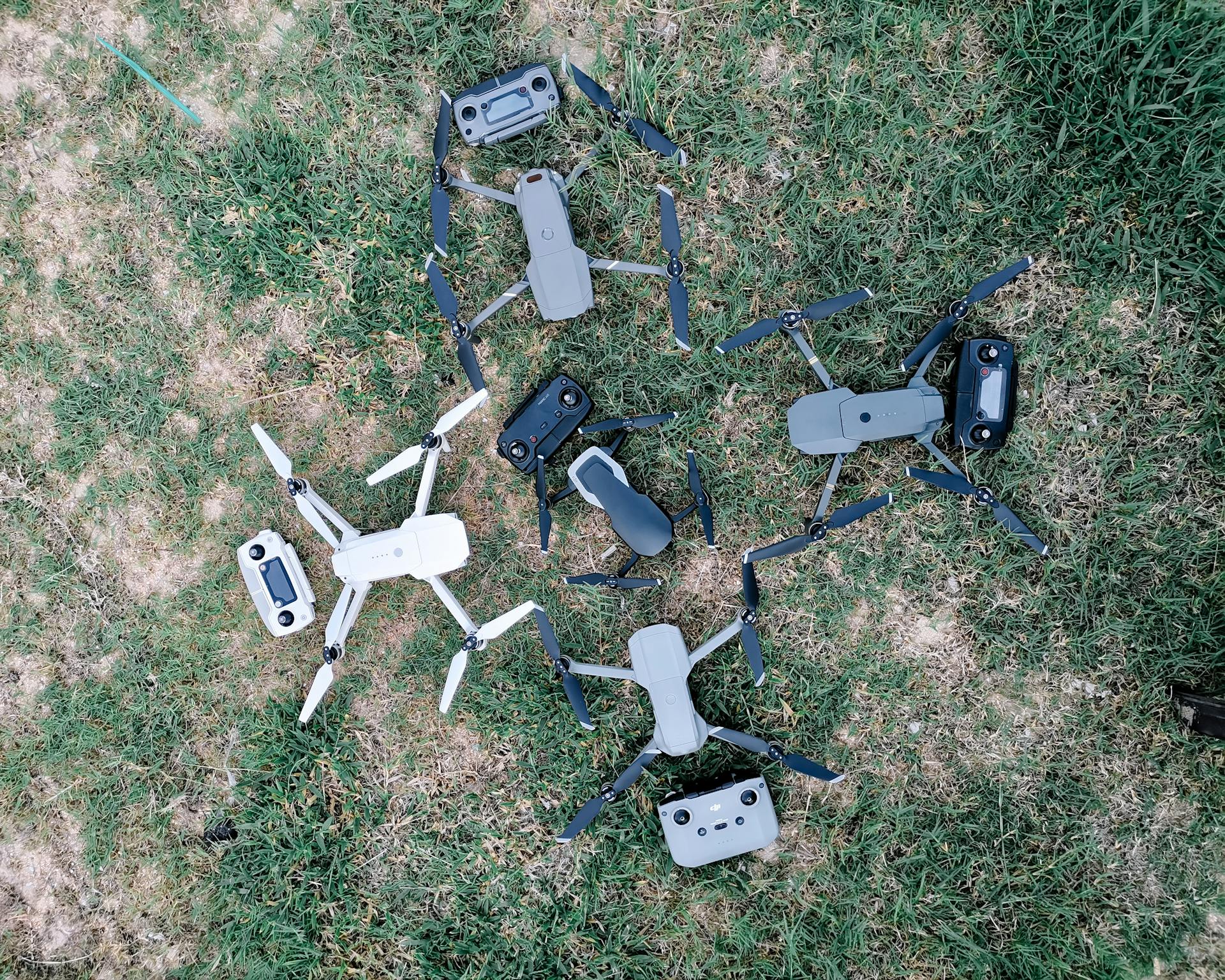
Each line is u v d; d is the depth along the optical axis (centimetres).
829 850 149
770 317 148
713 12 145
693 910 150
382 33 146
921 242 146
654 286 148
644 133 139
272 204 149
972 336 146
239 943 152
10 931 154
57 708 154
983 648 149
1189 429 146
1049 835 148
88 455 153
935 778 150
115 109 149
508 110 142
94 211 151
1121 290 145
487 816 152
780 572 150
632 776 141
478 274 149
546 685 150
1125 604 147
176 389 152
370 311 150
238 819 152
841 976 148
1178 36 139
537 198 136
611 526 150
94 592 154
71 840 154
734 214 147
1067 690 148
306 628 152
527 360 150
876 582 149
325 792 152
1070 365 146
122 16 148
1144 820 147
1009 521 140
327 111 148
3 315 152
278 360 151
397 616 151
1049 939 147
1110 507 147
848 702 150
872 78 144
